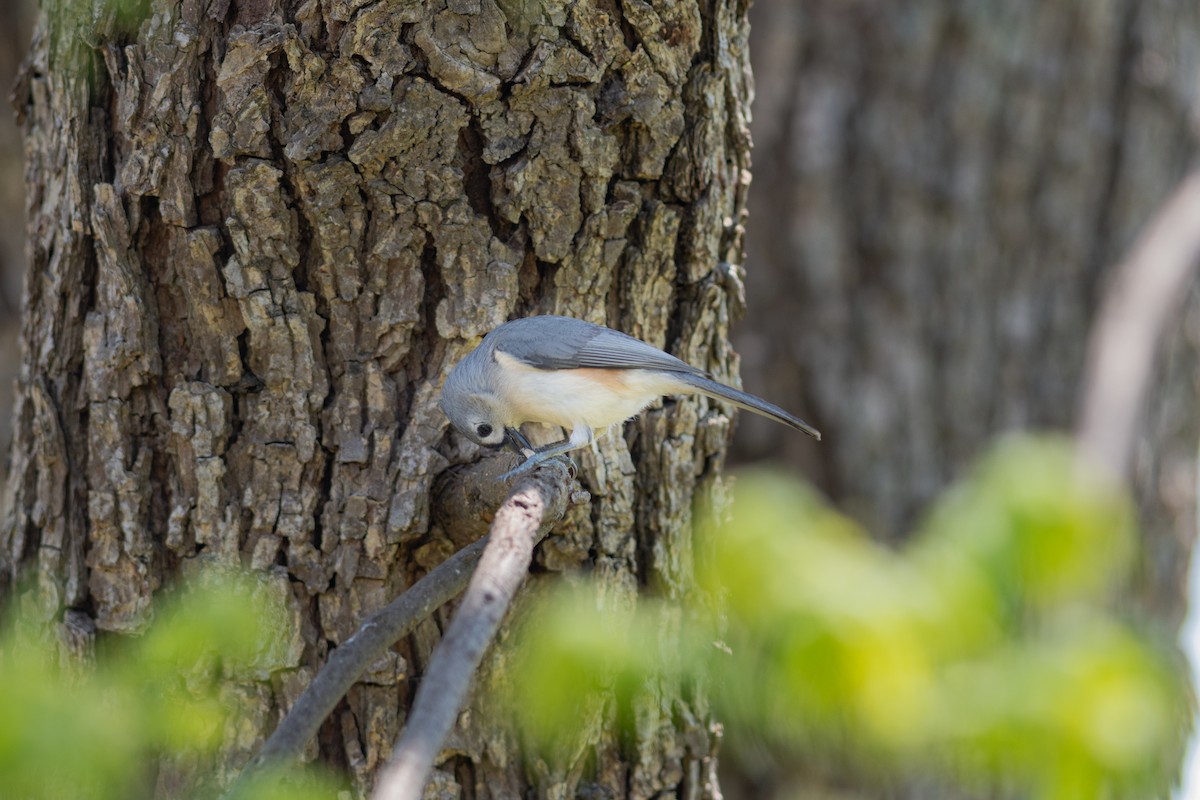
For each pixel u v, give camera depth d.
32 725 6.36
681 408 9.55
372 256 8.76
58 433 8.89
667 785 9.19
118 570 8.73
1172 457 17.69
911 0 17.16
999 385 16.95
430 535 8.84
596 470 9.25
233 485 8.75
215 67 8.62
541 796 8.88
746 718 8.24
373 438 8.74
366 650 7.10
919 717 7.35
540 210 8.98
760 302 17.20
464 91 8.63
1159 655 8.72
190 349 8.82
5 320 14.72
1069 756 7.22
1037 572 7.12
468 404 8.78
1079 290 17.14
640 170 9.20
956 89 17.09
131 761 7.55
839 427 16.91
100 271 8.84
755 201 17.30
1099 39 17.16
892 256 17.06
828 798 15.20
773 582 7.36
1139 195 17.11
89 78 8.87
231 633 7.79
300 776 8.37
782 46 17.31
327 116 8.52
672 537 9.47
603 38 8.88
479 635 6.29
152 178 8.63
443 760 8.79
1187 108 17.39
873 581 7.28
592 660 8.00
